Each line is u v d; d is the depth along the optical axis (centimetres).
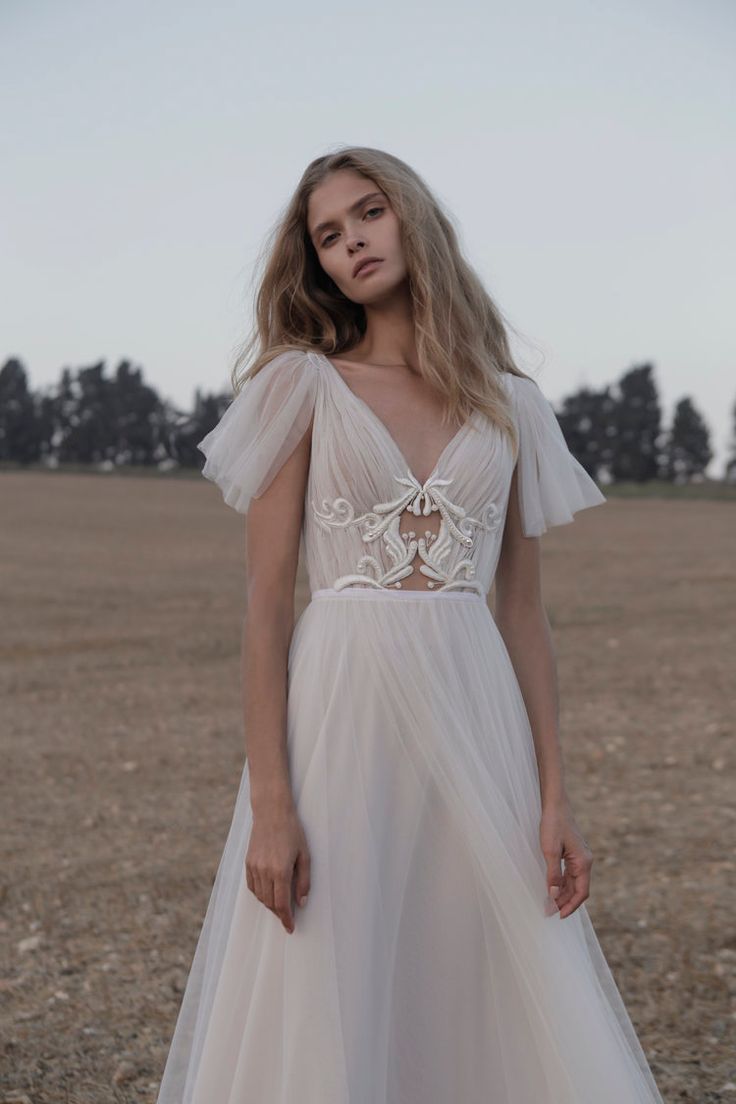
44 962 421
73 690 1109
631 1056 216
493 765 212
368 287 227
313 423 215
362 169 230
